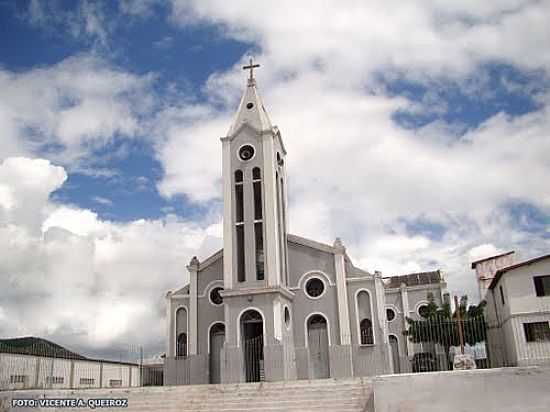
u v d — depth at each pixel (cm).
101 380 3944
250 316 3228
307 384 2259
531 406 1795
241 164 3534
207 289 3562
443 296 4269
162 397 2364
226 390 2328
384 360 3192
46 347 3544
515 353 2952
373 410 2030
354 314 3359
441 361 3497
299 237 3556
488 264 4250
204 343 3453
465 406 1844
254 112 3672
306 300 3425
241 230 3478
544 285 2955
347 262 3562
